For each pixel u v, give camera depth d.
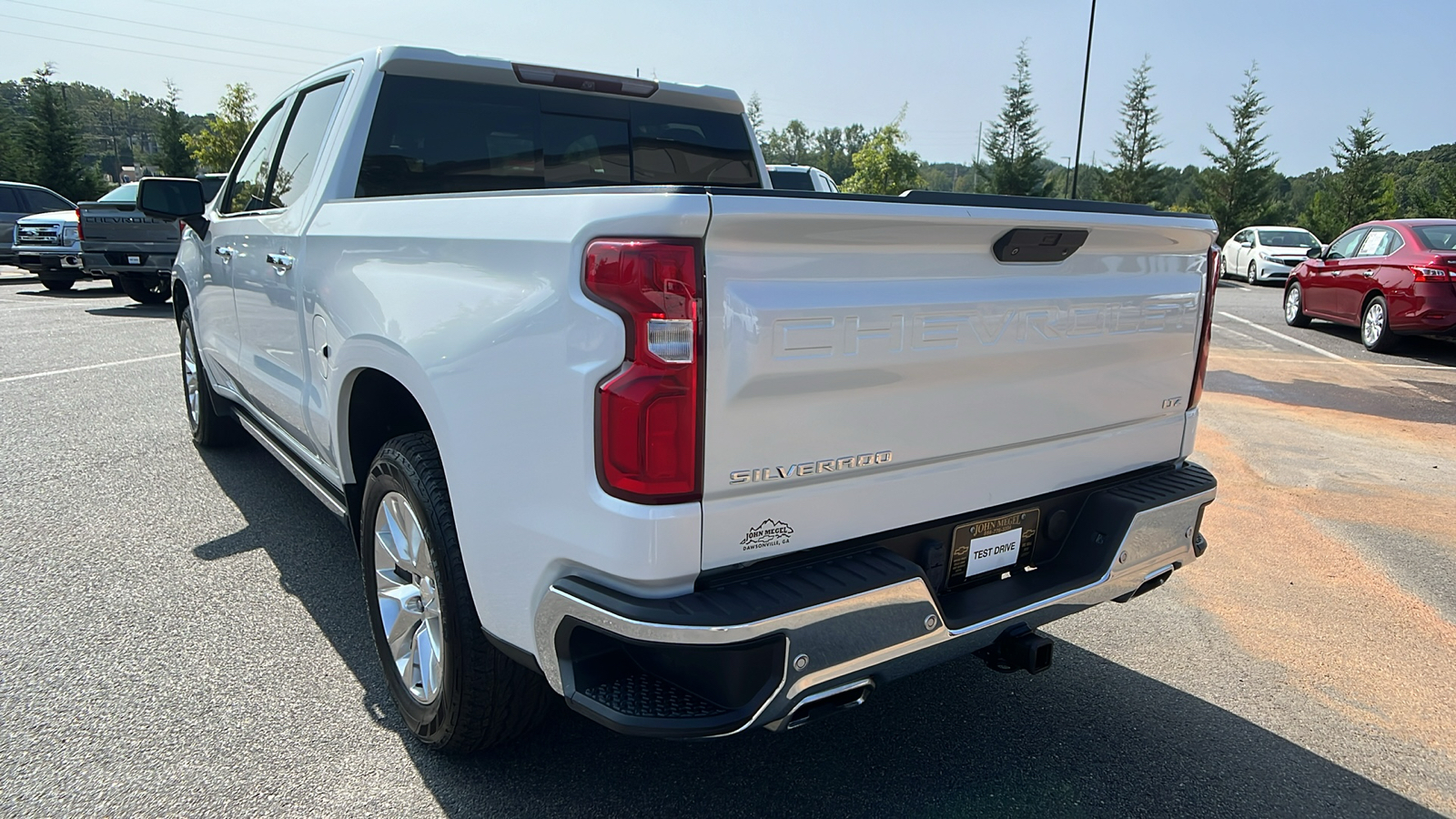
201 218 4.59
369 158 3.24
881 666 1.99
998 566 2.44
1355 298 11.66
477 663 2.28
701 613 1.74
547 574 1.93
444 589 2.29
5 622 3.33
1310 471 5.90
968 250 2.10
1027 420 2.35
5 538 4.14
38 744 2.58
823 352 1.86
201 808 2.33
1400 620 3.72
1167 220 2.51
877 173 50.47
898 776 2.57
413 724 2.59
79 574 3.76
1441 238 10.80
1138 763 2.68
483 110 3.52
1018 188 55.09
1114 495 2.57
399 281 2.39
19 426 6.14
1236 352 11.10
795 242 1.80
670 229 1.66
